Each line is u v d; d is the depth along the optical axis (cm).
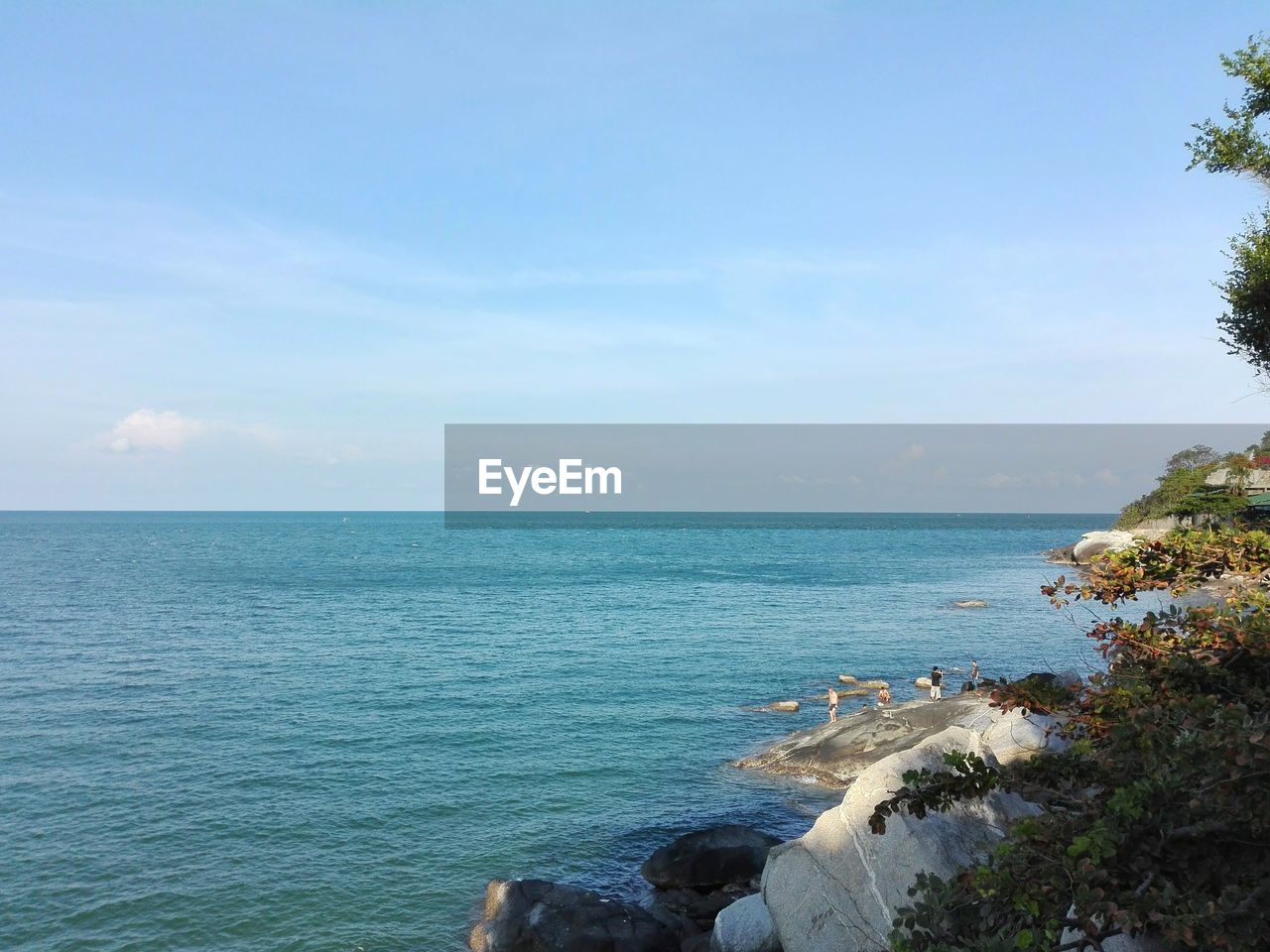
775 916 1739
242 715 4378
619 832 2869
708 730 4159
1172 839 759
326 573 12800
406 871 2558
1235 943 627
